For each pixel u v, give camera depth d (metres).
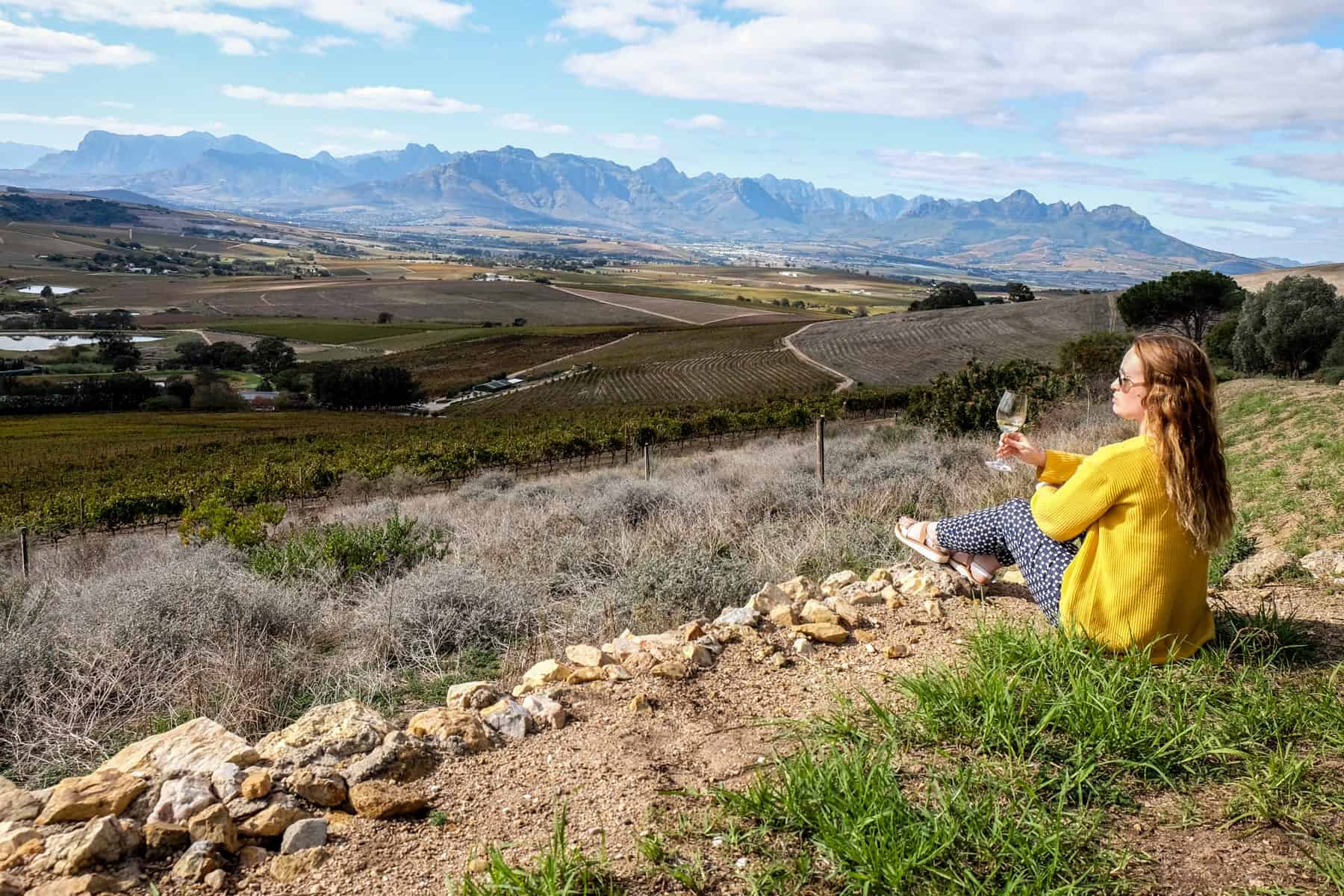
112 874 2.04
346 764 2.61
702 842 2.19
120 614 5.46
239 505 27.22
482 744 2.79
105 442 72.00
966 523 3.80
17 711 4.43
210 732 2.76
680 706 3.11
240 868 2.13
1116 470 3.02
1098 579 3.10
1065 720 2.63
